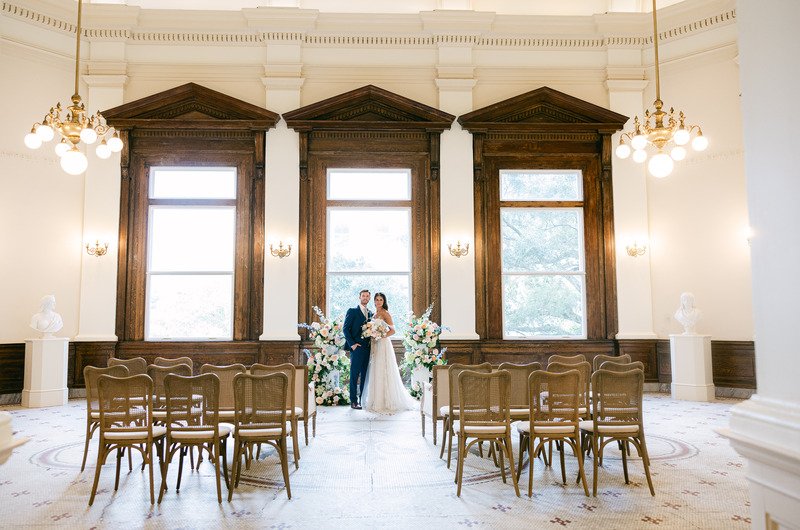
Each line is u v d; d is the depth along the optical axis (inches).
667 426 257.8
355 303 365.7
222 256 365.1
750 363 335.3
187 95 358.6
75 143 264.4
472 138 370.6
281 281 355.3
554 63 379.2
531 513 151.7
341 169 368.8
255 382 166.9
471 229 364.2
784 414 59.2
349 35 372.5
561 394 172.9
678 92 367.6
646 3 381.1
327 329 331.0
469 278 360.8
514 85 378.6
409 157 370.6
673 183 365.4
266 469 194.2
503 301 370.6
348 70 373.4
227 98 357.1
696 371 329.4
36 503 160.2
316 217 365.1
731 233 347.3
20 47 338.0
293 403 196.2
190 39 367.6
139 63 365.7
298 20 366.0
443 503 160.1
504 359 359.9
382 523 145.5
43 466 196.7
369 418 285.9
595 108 366.6
